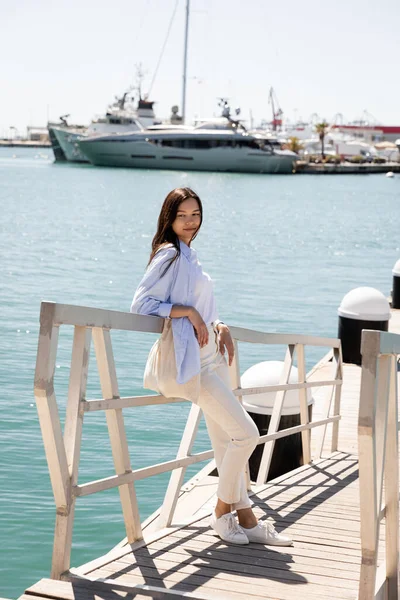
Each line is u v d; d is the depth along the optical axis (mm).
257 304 19859
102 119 132125
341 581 4320
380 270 28891
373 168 166000
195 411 5164
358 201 79250
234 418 4535
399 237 43594
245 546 4801
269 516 5492
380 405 3818
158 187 88938
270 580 4309
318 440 8391
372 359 3514
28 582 5762
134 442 9000
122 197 72500
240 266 28359
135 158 125562
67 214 52656
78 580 3939
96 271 25438
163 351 4406
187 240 4535
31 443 8680
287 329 16828
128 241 36750
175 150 122625
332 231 46250
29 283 22109
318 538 5023
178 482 5180
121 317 4113
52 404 3707
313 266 29328
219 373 4641
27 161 186125
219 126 123938
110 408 4176
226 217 55438
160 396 4617
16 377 11625
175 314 4324
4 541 6320
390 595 4371
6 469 7848
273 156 124562
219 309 18969
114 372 4254
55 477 3824
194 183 100688
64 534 3914
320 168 151000
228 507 4887
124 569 4367
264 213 60594
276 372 7535
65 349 13398
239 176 121312
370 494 3617
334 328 17172
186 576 4316
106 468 8008
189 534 4977
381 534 5301
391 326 14961
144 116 138750
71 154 153375
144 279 4359
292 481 6527
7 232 38906
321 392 10508
